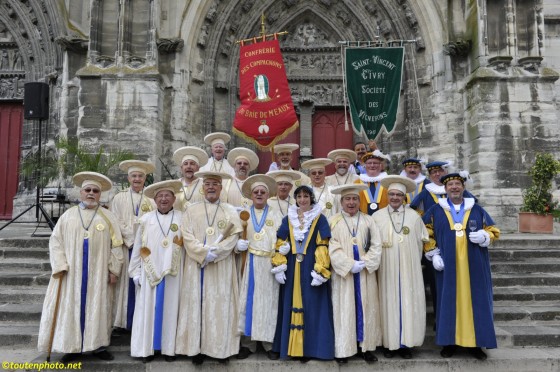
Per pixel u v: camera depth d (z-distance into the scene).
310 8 17.33
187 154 7.25
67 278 5.69
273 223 6.21
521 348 6.41
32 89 11.44
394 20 16.05
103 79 14.01
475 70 14.35
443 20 15.41
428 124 15.51
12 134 17.56
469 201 6.24
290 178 6.62
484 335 5.68
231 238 5.88
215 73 16.14
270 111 9.41
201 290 5.80
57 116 16.06
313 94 17.48
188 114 15.18
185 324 5.69
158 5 14.92
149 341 5.61
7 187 17.34
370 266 5.78
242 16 16.70
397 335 5.78
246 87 9.59
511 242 9.97
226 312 5.75
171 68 15.02
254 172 16.66
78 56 15.61
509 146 13.48
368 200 7.41
